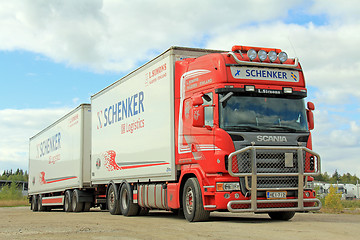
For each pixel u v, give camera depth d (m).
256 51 11.91
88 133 21.23
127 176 15.92
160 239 8.79
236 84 11.37
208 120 11.48
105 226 11.81
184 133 12.45
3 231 11.20
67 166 22.94
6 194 62.56
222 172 11.06
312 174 11.47
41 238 9.34
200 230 9.95
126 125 16.17
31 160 31.89
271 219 13.20
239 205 10.98
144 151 14.66
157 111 13.89
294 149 11.36
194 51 13.46
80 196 21.11
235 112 11.23
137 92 15.41
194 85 12.23
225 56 11.58
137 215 16.16
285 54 11.99
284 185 11.29
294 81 12.01
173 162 12.85
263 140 11.16
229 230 9.77
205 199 11.49
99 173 18.62
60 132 24.62
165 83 13.45
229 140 10.96
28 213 23.02
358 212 20.02
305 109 11.96
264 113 11.43
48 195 27.31
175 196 12.78
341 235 8.76
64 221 14.21
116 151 16.95
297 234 8.95
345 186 56.38
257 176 11.02
